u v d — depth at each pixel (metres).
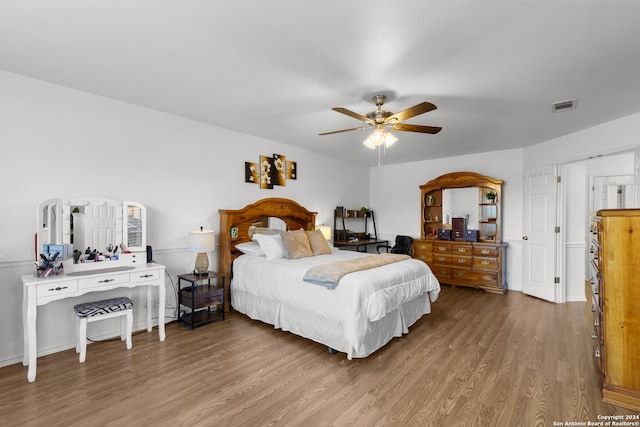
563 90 2.71
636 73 2.38
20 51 2.19
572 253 4.55
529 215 4.84
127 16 1.77
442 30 1.87
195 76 2.56
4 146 2.54
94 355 2.73
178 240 3.68
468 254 5.27
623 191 5.31
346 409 2.01
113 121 3.14
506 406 2.03
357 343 2.54
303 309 3.00
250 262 3.73
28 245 2.66
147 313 3.33
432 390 2.22
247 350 2.87
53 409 1.98
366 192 6.93
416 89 2.72
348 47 2.07
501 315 3.89
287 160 5.00
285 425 1.85
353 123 3.82
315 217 5.33
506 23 1.79
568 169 4.49
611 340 2.06
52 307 2.78
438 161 6.00
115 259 3.00
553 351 2.84
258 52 2.16
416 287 3.34
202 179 3.90
